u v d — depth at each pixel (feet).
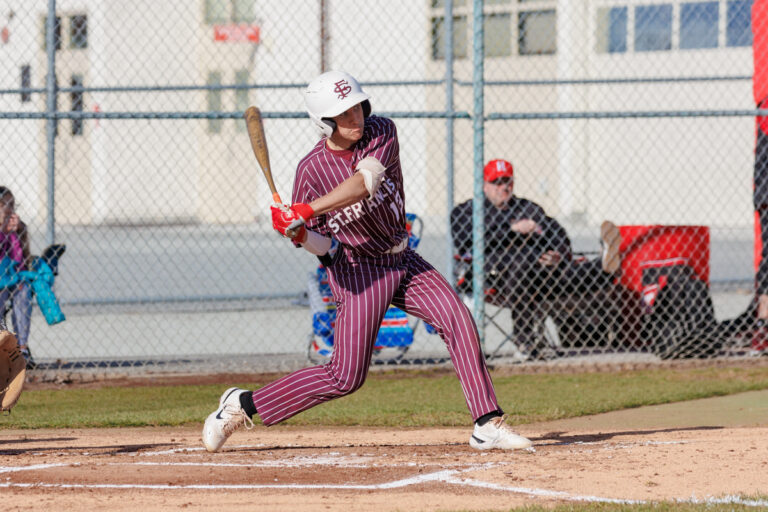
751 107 265.13
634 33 269.85
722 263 192.24
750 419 68.28
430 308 52.65
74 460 52.85
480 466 50.14
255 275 180.34
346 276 50.78
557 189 281.33
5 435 63.36
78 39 265.34
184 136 287.07
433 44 271.28
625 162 274.98
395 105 272.51
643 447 54.70
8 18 250.16
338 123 47.37
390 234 49.98
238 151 289.53
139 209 280.72
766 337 98.17
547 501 42.34
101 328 119.24
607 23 272.10
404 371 93.20
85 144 273.75
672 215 273.13
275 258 210.59
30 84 259.39
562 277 96.12
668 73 268.62
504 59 284.82
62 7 261.65
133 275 169.17
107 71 272.31
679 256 97.25
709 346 96.37
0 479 47.73
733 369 92.58
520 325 96.32
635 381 86.48
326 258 50.47
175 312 132.36
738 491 43.88
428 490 44.98
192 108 284.20
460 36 276.82
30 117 83.56
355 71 268.00
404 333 94.63
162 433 64.39
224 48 279.08
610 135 275.18
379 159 48.16
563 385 84.53
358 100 46.80
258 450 56.59
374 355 101.76
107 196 275.39
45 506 42.22
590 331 101.30
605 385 84.38
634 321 99.19
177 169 286.87
